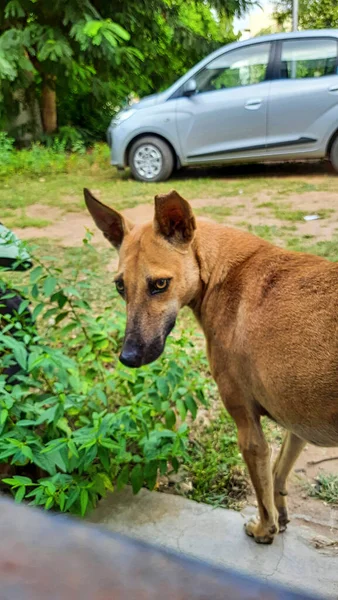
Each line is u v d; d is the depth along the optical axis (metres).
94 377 2.24
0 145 7.82
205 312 1.76
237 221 4.80
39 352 1.90
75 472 1.96
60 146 8.35
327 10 12.20
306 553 1.71
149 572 0.20
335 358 1.41
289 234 4.42
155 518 1.86
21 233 4.88
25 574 0.20
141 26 9.11
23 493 1.63
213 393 2.53
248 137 6.27
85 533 0.22
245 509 1.91
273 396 1.57
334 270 1.51
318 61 6.04
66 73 8.31
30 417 1.94
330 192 5.57
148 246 1.69
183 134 6.37
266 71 6.18
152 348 1.68
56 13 7.89
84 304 2.15
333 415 1.46
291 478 2.05
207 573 0.20
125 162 6.72
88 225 5.04
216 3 9.41
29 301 2.07
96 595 0.19
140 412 1.85
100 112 10.39
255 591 0.20
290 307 1.53
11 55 7.75
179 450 1.90
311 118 6.06
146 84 9.86
